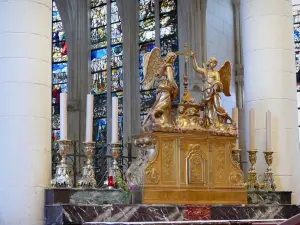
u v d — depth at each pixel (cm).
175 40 2203
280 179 1216
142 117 2295
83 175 1009
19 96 970
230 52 2173
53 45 2497
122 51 2364
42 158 977
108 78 2392
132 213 937
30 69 983
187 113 1070
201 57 2078
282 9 1256
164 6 2262
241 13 1308
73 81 2422
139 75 2323
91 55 2464
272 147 1221
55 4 2495
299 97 2180
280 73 1237
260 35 1250
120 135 2312
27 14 992
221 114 1095
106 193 991
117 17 2403
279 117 1225
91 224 863
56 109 2436
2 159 955
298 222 387
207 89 1094
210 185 1057
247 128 1266
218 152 1080
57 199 949
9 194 947
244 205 1047
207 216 996
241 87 2152
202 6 2112
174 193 1018
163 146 1025
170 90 1046
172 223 892
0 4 995
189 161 1041
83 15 2461
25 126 966
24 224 943
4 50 981
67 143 986
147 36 2308
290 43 1259
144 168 1005
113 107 1042
